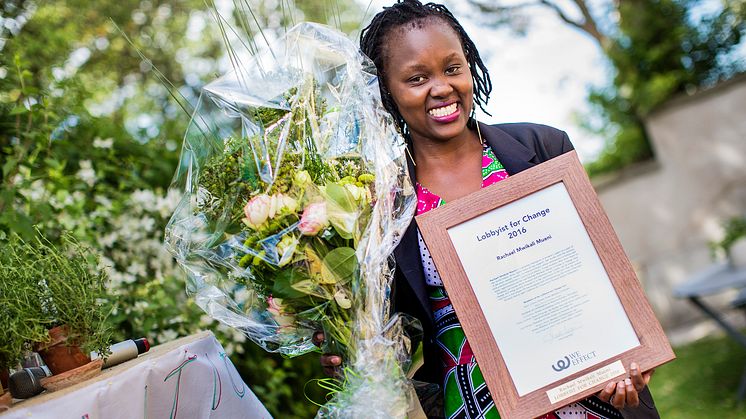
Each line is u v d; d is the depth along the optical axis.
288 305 1.84
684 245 8.79
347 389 1.80
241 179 1.80
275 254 1.76
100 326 1.93
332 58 1.95
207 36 7.15
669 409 5.24
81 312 1.88
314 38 1.97
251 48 1.99
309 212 1.75
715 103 8.59
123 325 3.03
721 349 6.58
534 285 1.87
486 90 2.30
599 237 1.87
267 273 1.81
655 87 8.79
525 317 1.86
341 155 1.85
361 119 1.88
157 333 3.05
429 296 2.03
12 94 3.34
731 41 8.69
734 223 6.29
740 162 8.58
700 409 5.08
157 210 3.28
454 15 2.21
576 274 1.87
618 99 9.32
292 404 3.59
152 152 3.82
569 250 1.88
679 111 8.72
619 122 9.40
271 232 1.75
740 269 5.37
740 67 8.82
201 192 1.84
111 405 1.67
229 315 1.93
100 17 6.53
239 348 3.22
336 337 1.85
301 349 2.00
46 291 1.87
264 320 1.93
